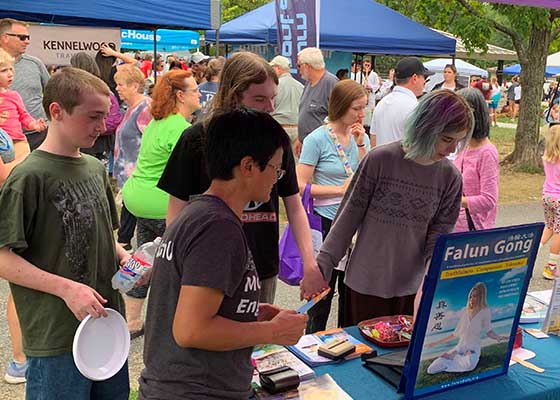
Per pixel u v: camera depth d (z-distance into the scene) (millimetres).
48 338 1894
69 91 1835
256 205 2262
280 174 1467
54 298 1879
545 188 5148
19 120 4543
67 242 1900
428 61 26500
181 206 2143
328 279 2430
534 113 10477
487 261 1778
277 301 4512
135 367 3416
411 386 1788
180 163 2113
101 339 1864
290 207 2445
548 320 2291
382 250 2406
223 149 1383
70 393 1926
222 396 1434
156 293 1444
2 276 1815
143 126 4746
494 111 21969
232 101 2137
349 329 2303
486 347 1895
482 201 3154
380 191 2371
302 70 5852
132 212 3736
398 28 8664
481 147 3168
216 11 7043
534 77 10320
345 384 1893
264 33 8328
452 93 2217
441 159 2299
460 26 10023
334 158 3287
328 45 8203
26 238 1857
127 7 6422
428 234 2420
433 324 1760
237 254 1364
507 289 1866
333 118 3311
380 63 29391
